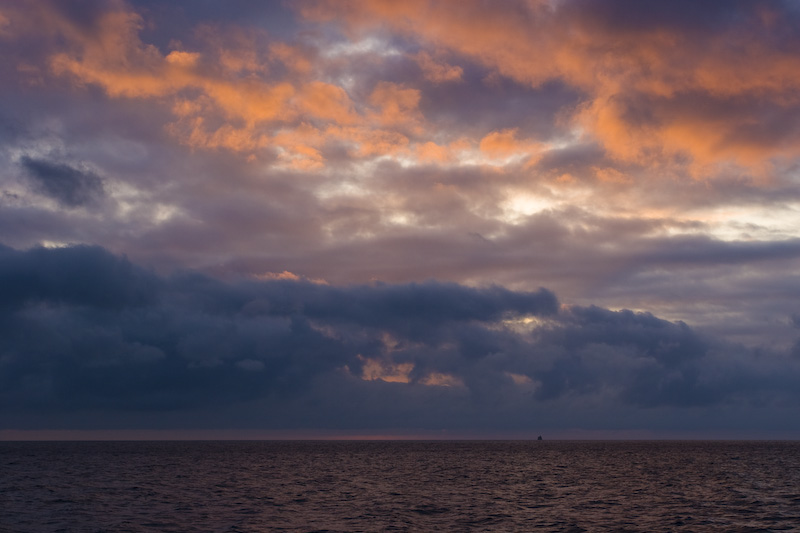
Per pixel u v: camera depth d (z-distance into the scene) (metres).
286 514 58.38
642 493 79.31
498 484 92.94
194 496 74.25
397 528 50.53
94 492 79.06
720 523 53.53
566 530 49.94
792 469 129.75
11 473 113.94
